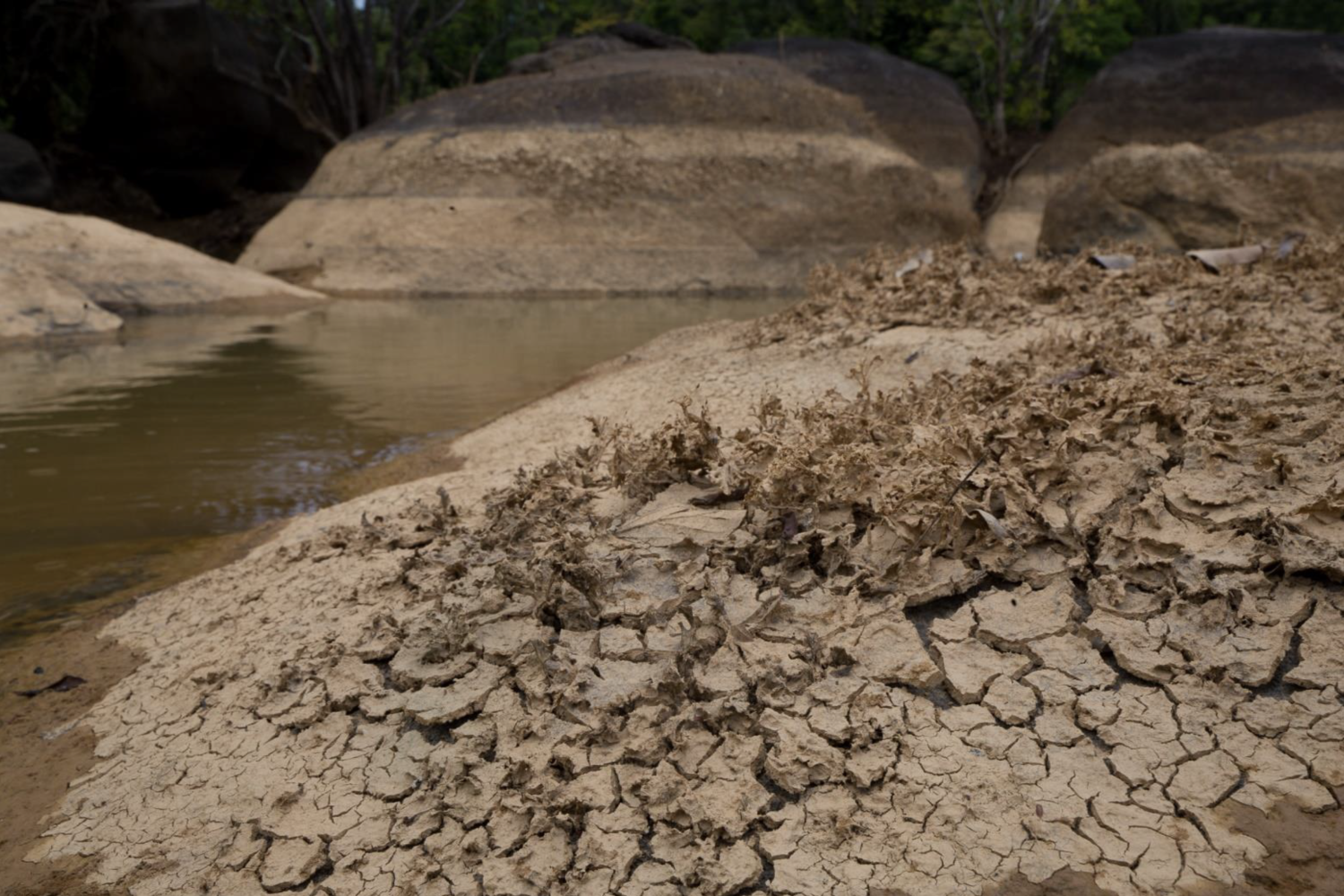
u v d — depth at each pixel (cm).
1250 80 2727
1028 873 255
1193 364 490
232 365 1135
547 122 2556
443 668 343
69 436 796
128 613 459
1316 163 2272
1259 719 292
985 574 358
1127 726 296
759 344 755
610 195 2448
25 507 623
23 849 303
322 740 326
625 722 310
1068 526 370
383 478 654
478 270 2273
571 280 2295
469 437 720
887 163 2633
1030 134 3597
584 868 266
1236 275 739
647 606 357
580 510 429
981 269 847
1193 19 4147
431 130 2572
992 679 318
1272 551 343
